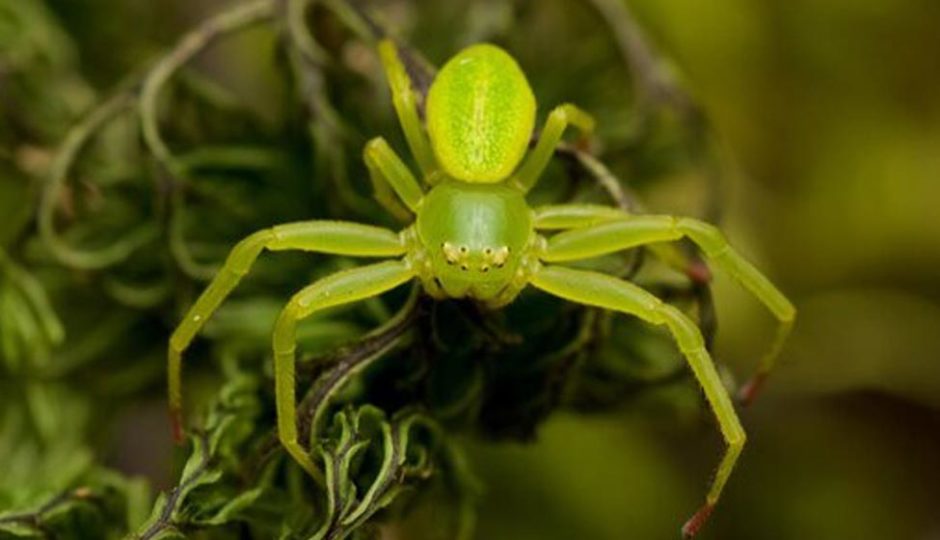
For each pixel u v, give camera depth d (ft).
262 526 0.27
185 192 0.30
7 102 0.31
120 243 0.30
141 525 0.27
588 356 0.28
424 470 0.27
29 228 0.30
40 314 0.30
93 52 0.33
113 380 0.30
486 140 0.27
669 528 0.34
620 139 0.31
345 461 0.27
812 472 0.35
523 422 0.29
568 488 0.33
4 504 0.29
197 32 0.29
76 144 0.29
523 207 0.27
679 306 0.29
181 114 0.30
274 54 0.30
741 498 0.35
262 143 0.30
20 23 0.32
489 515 0.33
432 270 0.27
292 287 0.29
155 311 0.30
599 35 0.31
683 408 0.30
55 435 0.30
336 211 0.29
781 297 0.28
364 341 0.27
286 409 0.27
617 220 0.27
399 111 0.27
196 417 0.29
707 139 0.32
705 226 0.27
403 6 0.32
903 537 0.35
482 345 0.28
